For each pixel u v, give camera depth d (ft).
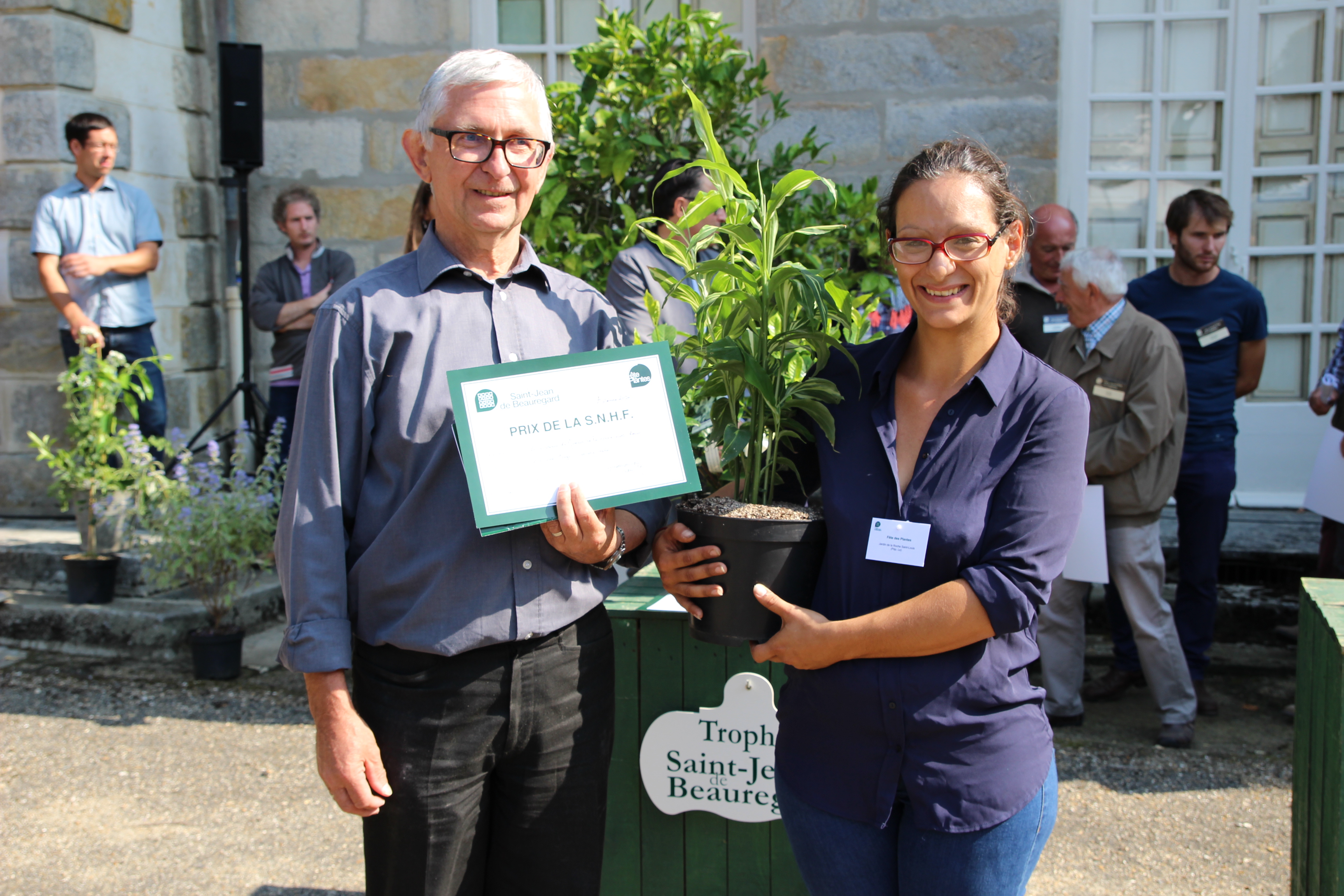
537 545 6.00
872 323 10.27
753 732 7.98
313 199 19.58
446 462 5.86
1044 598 5.31
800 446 6.53
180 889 10.03
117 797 11.86
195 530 15.25
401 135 21.01
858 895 5.61
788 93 19.65
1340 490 14.03
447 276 6.09
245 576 17.22
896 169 19.51
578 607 6.15
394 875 5.98
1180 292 14.73
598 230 14.25
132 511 16.84
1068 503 5.39
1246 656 16.10
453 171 5.86
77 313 17.53
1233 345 14.43
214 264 22.33
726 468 6.78
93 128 17.78
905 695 5.41
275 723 13.98
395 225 21.20
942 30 19.13
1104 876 10.30
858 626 5.39
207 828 11.22
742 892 8.20
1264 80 19.39
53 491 16.94
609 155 13.56
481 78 5.84
